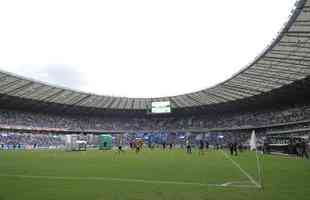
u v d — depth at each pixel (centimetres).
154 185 1372
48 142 8338
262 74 6219
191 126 10056
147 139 9556
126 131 10269
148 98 9525
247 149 6912
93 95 8825
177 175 1748
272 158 3506
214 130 9412
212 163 2689
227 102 8862
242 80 6812
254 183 1429
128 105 10025
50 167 2192
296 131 6712
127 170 2016
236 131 8981
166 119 10788
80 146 6094
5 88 7275
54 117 9575
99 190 1232
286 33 4297
